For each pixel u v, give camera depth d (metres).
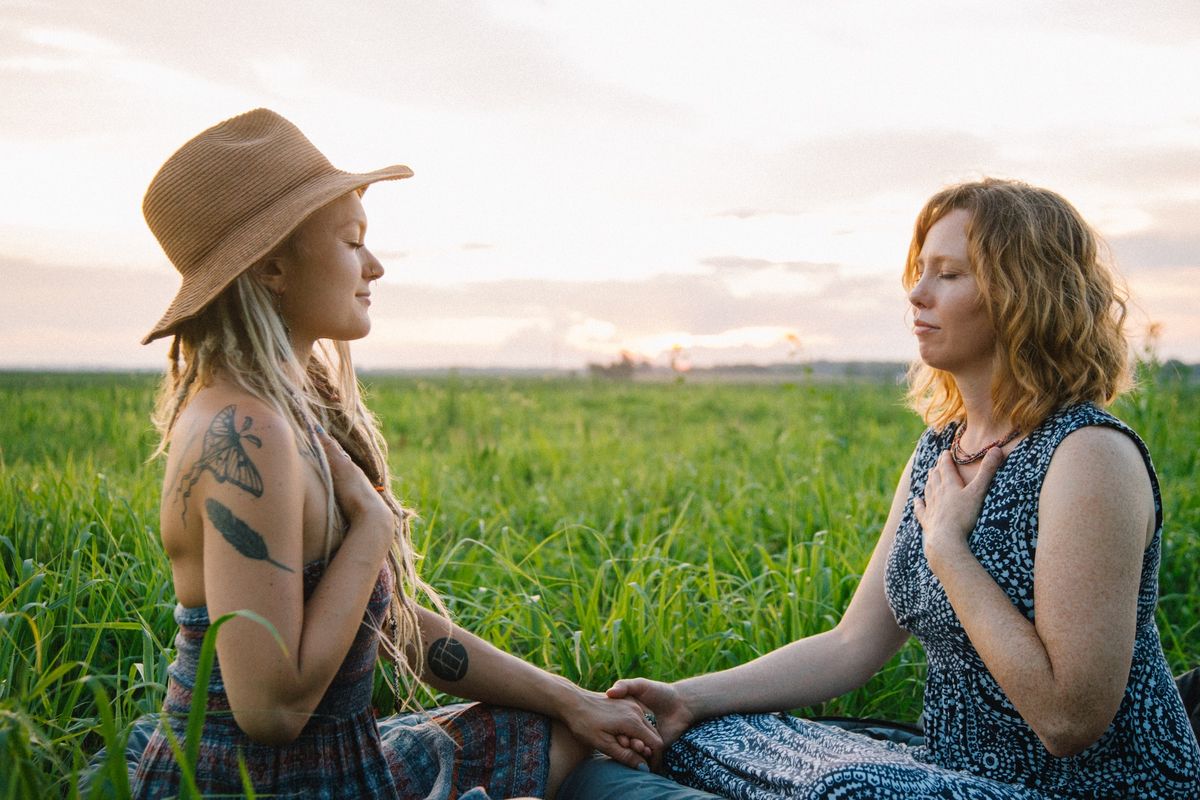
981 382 2.30
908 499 2.50
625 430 14.57
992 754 2.21
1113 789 2.12
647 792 2.25
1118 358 2.21
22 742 1.67
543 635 3.68
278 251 2.02
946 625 2.21
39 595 3.15
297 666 1.78
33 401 12.16
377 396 17.25
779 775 2.22
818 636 2.74
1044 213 2.18
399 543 2.36
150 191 2.01
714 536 5.27
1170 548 4.88
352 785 2.01
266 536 1.79
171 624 3.29
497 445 10.03
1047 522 2.06
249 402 1.88
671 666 3.50
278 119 2.10
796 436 10.06
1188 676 2.69
